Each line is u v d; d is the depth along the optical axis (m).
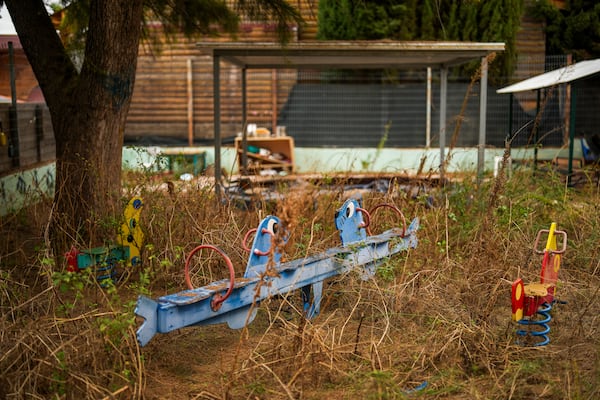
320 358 4.50
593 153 14.75
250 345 5.04
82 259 6.24
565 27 18.88
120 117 7.61
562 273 6.64
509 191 8.59
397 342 5.01
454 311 5.38
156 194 8.23
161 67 18.05
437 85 17.55
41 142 13.12
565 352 4.82
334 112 17.73
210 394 4.12
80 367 4.24
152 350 4.82
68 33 9.65
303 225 7.60
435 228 7.48
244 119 13.07
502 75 17.34
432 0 15.80
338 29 16.81
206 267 6.64
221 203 8.31
